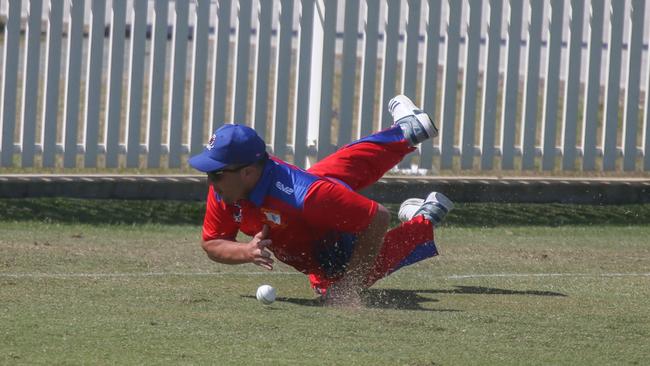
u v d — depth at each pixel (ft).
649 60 132.87
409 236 77.61
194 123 125.59
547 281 87.04
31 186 118.93
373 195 125.18
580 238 113.60
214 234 74.28
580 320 70.49
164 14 123.44
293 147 127.75
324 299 74.84
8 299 71.72
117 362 55.62
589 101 132.26
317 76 127.03
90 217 115.34
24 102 121.60
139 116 124.47
